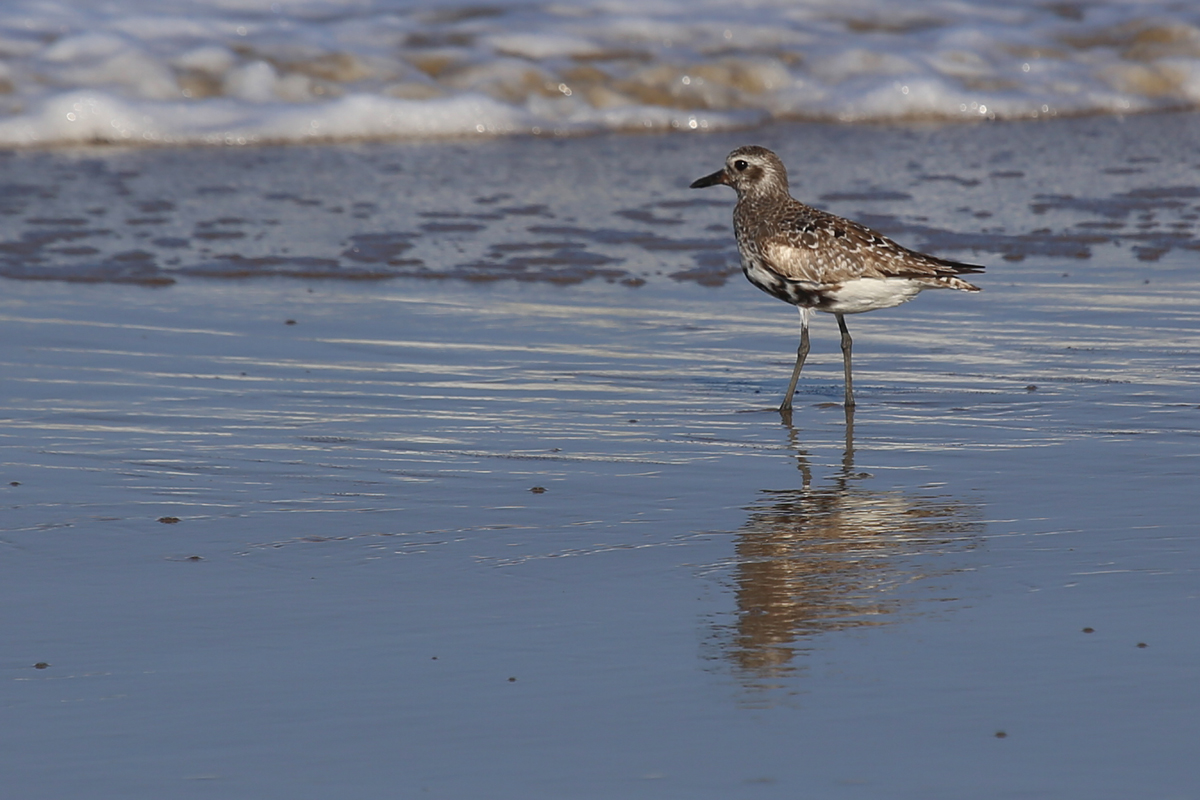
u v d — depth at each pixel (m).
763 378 14.06
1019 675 7.34
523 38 30.16
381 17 30.78
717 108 29.00
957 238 19.34
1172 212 20.86
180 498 10.48
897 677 7.34
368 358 14.51
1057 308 16.34
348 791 6.29
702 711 6.99
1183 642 7.76
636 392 13.52
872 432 12.25
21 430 12.09
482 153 25.44
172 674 7.46
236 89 27.44
